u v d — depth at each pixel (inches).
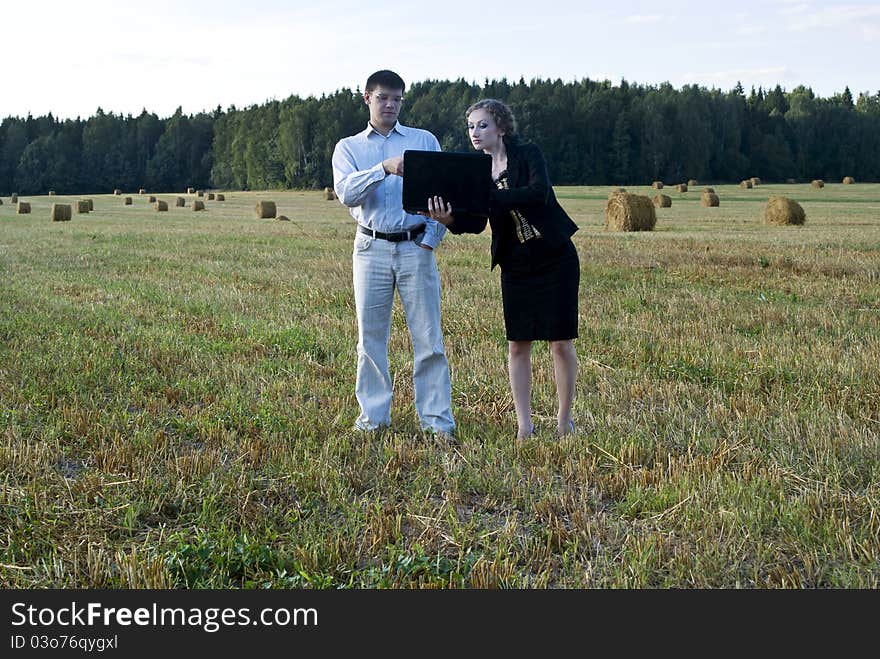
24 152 4490.7
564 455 170.6
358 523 137.4
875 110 4726.9
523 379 185.2
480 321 318.3
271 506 145.3
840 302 363.3
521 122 4028.1
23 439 178.9
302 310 357.7
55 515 139.7
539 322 180.2
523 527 140.1
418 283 187.5
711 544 126.9
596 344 275.0
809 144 4389.8
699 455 164.6
